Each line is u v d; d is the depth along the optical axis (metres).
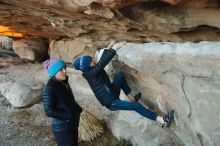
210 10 3.85
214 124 4.02
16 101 7.39
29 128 6.64
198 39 4.50
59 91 4.52
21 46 9.30
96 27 5.36
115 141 5.93
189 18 4.05
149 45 4.60
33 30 7.82
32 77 8.83
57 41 8.13
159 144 5.27
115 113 6.39
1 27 8.33
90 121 6.12
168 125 4.51
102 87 4.52
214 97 3.90
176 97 4.37
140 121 5.54
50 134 6.38
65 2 4.34
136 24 4.51
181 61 4.03
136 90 5.12
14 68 9.41
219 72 3.72
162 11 4.11
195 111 4.16
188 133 4.51
